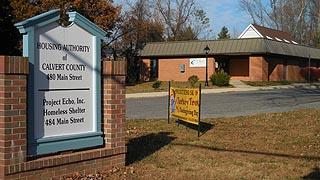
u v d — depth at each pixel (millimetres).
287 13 70125
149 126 12414
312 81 45125
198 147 9273
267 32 50719
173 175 6980
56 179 6324
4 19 28281
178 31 64750
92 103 7039
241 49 38938
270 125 12312
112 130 7184
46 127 6363
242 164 7703
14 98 5809
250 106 19000
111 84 7148
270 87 35219
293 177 6812
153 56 43594
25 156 5953
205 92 29750
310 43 69125
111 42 42125
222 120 13500
